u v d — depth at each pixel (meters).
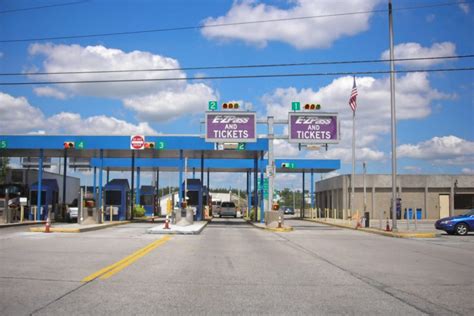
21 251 16.31
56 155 45.00
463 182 50.66
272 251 17.88
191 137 38.66
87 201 33.00
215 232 28.84
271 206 33.91
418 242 23.11
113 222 35.81
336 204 57.44
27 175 53.28
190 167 56.62
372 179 51.38
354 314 7.99
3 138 37.69
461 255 17.12
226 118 34.19
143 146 38.12
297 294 9.59
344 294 9.65
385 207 51.19
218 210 70.94
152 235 24.94
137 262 13.96
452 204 50.38
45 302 8.58
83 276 11.31
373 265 14.14
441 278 11.77
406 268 13.54
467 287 10.56
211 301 8.85
